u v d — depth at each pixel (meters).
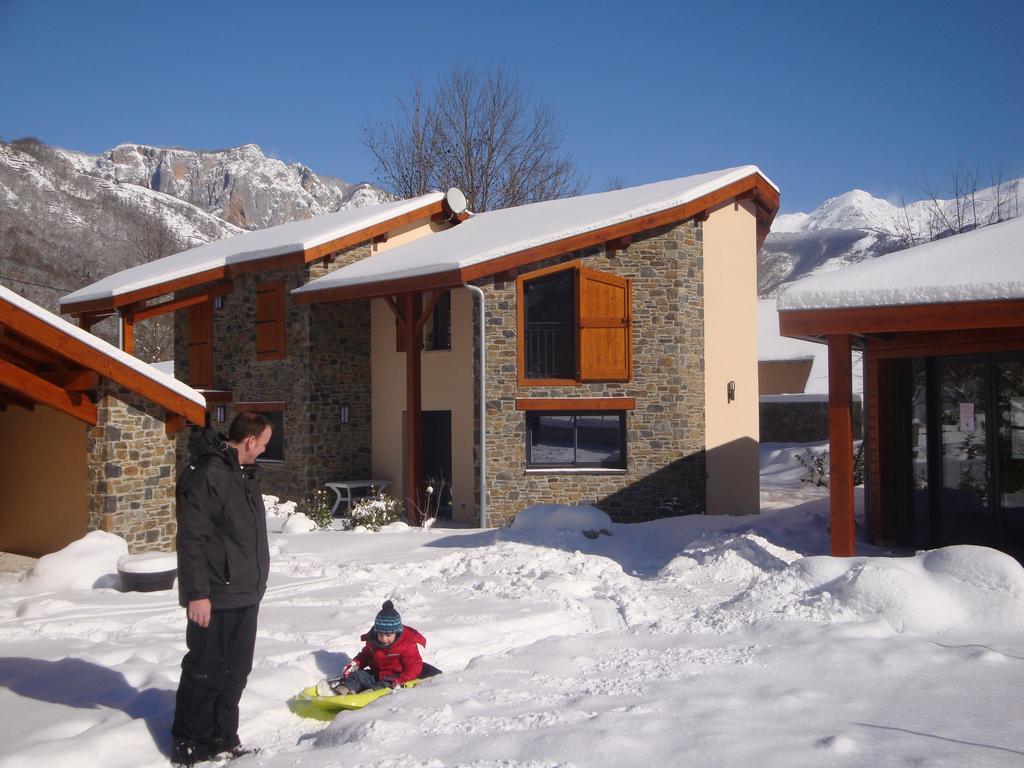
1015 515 9.98
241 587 4.54
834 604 6.66
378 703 5.05
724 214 17.03
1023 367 9.90
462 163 39.09
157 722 4.80
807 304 8.99
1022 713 4.50
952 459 10.80
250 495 4.66
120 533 10.82
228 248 22.28
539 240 15.09
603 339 15.69
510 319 15.50
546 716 4.65
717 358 16.64
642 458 15.73
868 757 3.94
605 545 12.12
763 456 25.02
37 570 9.50
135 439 11.05
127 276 23.09
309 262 18.27
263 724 5.00
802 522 12.78
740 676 5.41
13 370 10.26
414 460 16.27
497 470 15.53
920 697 4.82
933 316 8.53
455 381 17.39
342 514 18.11
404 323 16.33
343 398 18.64
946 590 6.54
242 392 19.84
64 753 4.30
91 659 6.07
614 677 5.52
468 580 9.67
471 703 4.94
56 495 11.34
